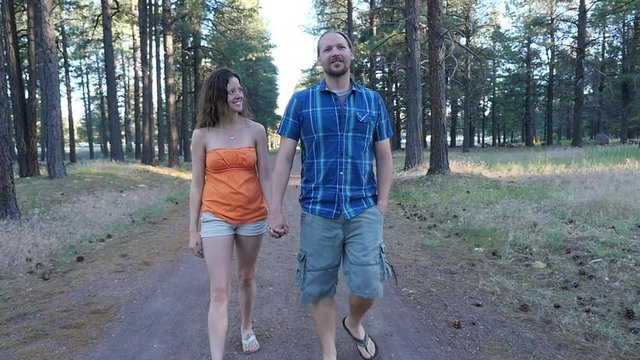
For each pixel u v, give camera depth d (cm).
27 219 834
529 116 3634
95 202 1036
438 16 1232
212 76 319
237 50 2570
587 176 1071
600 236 580
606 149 1970
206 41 2581
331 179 282
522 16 2603
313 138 282
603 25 2427
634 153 1623
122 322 403
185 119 2977
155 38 2512
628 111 3006
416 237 679
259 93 3947
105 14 2042
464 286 468
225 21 2591
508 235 624
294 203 1096
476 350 340
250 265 335
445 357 331
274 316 410
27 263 578
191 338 371
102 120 4044
